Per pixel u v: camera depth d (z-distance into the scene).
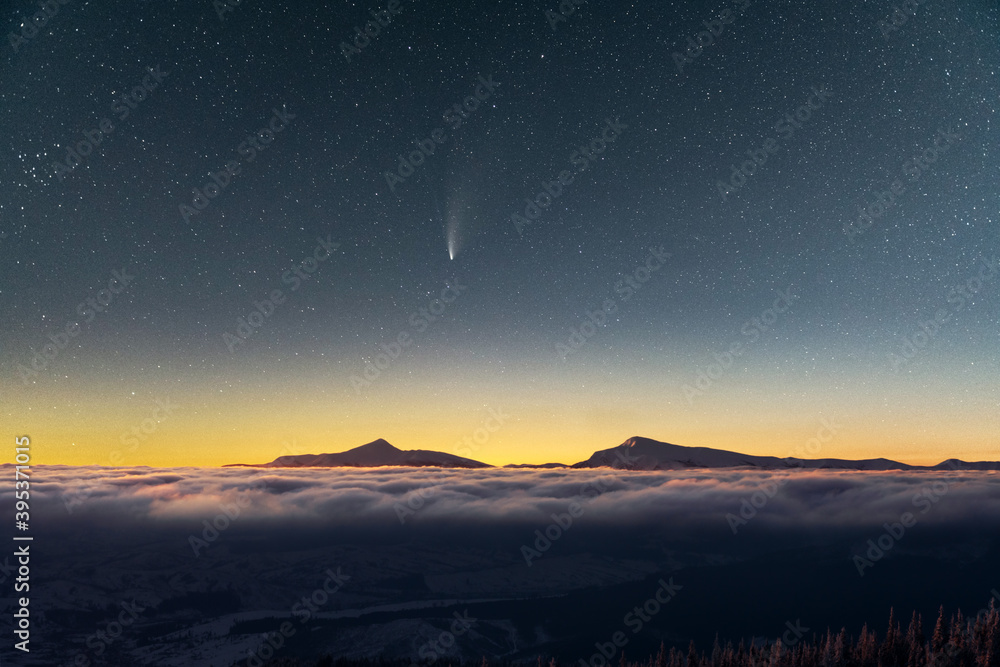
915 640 96.31
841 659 101.06
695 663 119.25
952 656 88.81
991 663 84.19
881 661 97.00
